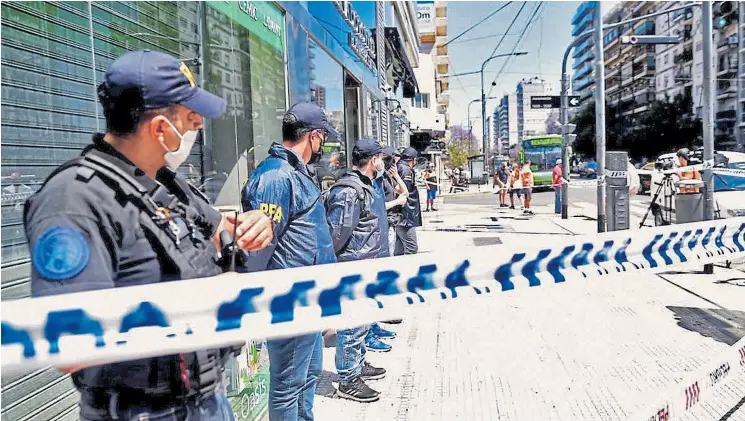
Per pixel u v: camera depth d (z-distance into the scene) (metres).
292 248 2.51
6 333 1.05
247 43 3.68
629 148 73.44
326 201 3.71
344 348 3.61
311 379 2.71
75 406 1.95
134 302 1.15
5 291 1.69
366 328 3.77
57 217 1.15
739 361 2.93
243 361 2.81
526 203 16.08
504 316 5.36
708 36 6.43
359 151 3.84
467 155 64.69
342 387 3.63
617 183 8.23
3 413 1.63
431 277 1.66
